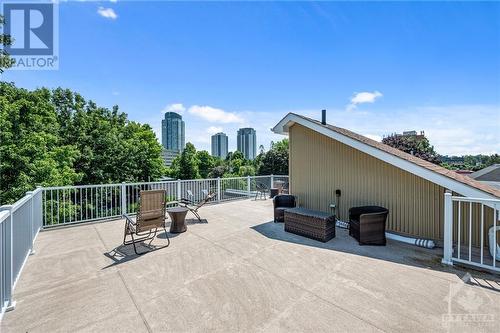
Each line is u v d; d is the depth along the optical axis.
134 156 20.25
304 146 7.36
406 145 18.09
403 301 2.74
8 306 2.58
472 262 3.65
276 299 2.79
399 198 5.39
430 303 2.70
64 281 3.23
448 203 3.79
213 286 3.09
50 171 11.65
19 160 10.66
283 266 3.70
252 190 11.34
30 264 3.77
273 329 2.28
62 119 18.70
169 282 3.20
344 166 6.40
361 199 6.05
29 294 2.91
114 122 22.39
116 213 6.95
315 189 7.07
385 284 3.14
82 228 5.82
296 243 4.77
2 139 10.45
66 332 2.25
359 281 3.22
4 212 2.47
